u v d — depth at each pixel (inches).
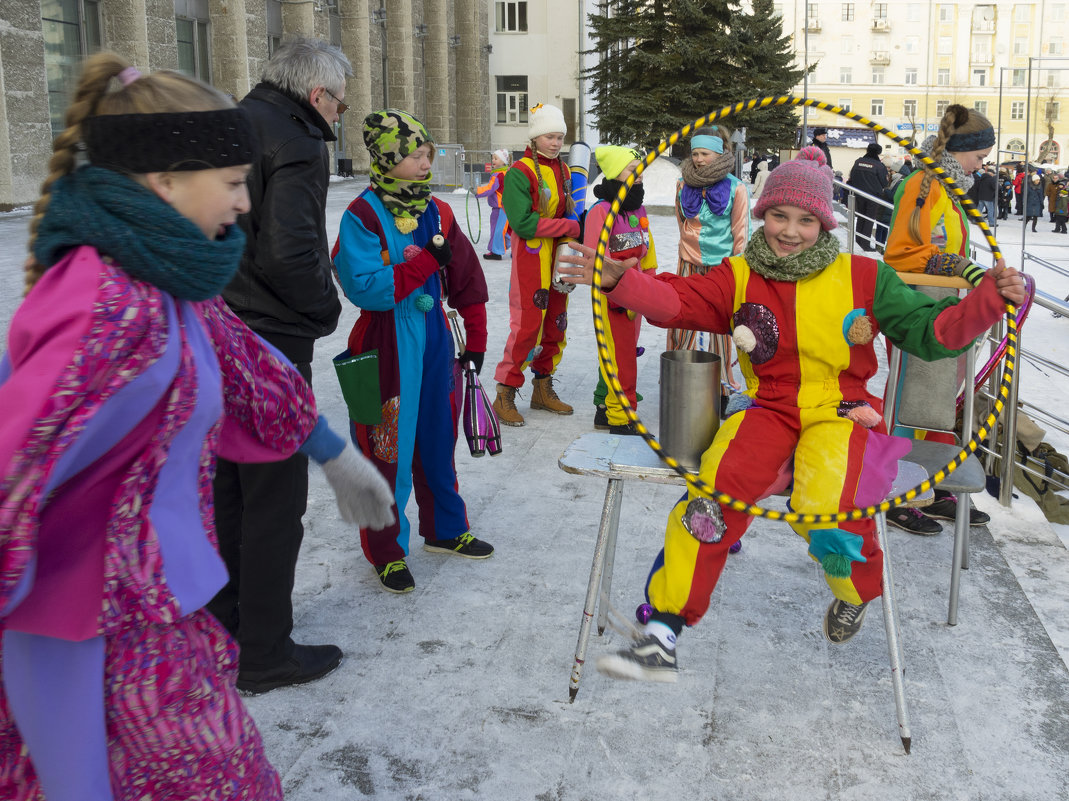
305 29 1110.4
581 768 94.7
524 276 209.2
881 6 3189.0
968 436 130.3
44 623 53.7
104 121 53.5
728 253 204.2
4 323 289.4
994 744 98.8
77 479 53.6
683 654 116.6
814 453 96.0
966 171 145.9
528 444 203.2
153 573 55.7
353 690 108.8
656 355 288.4
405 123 124.5
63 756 54.8
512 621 125.0
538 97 1732.3
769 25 1289.4
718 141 198.7
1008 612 127.9
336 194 925.8
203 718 58.4
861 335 97.4
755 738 99.7
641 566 141.6
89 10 781.9
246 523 104.7
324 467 72.8
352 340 130.6
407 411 131.6
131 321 51.8
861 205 552.1
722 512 93.7
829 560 94.0
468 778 93.3
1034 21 3112.7
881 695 108.0
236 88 980.6
